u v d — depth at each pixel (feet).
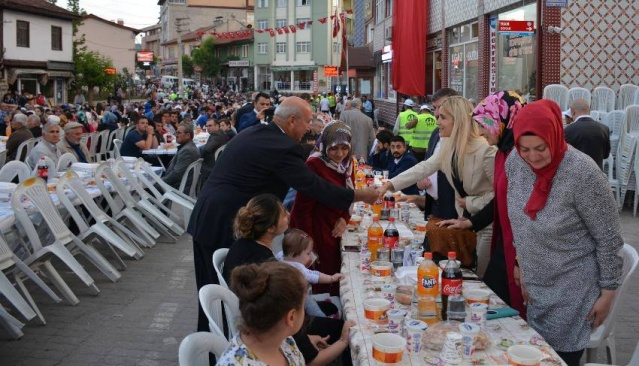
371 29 117.60
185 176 34.94
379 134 35.12
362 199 16.88
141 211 31.53
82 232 25.52
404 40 69.15
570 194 10.98
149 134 43.04
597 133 28.37
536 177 11.58
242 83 248.32
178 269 26.78
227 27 276.41
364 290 13.43
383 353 9.73
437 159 17.52
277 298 8.35
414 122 39.91
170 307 21.94
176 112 59.26
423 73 68.69
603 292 11.27
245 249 13.34
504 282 14.14
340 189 16.47
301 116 16.28
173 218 34.58
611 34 40.93
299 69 231.50
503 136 13.35
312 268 17.93
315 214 18.01
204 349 9.77
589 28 40.83
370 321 11.66
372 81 113.19
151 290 23.88
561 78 40.93
